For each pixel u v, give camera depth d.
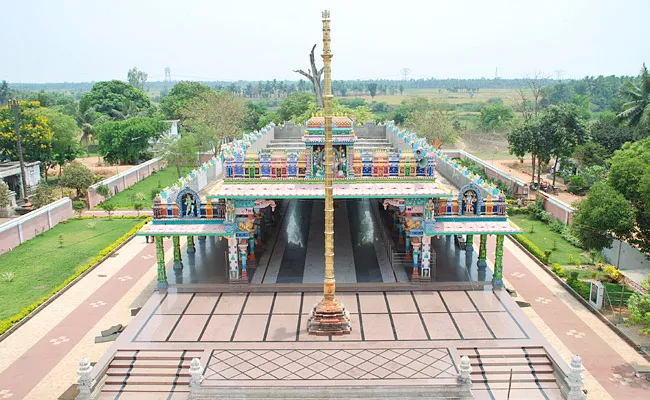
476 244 36.00
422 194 25.02
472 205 26.36
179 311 24.17
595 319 25.02
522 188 49.03
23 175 49.44
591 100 132.00
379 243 33.09
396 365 19.50
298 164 25.59
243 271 26.73
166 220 26.12
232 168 25.70
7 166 52.47
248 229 26.14
